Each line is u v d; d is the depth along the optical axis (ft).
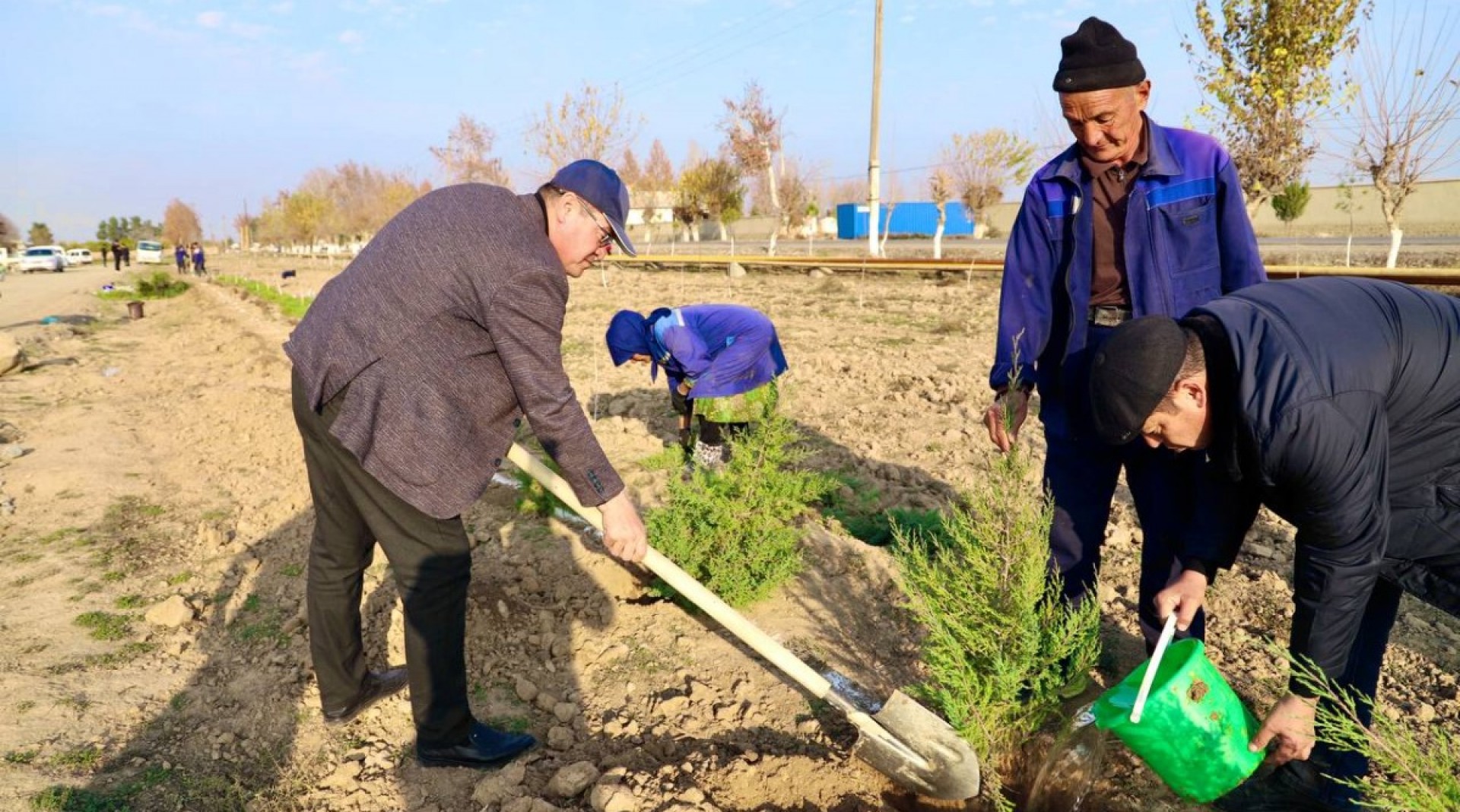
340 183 231.91
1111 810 9.10
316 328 8.25
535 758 9.62
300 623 12.49
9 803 8.74
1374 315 6.79
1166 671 7.89
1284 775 9.15
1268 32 41.55
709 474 14.64
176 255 150.51
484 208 8.21
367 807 9.02
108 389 31.12
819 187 171.32
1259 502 8.23
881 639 12.14
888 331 39.70
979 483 9.68
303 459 21.22
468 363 8.28
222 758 9.76
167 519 17.22
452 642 9.03
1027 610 8.83
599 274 85.61
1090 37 8.57
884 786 9.39
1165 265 9.11
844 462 19.57
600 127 85.76
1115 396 6.81
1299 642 7.25
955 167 98.58
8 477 19.88
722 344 17.01
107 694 10.86
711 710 10.51
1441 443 7.05
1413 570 7.69
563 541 14.88
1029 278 9.93
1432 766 6.65
